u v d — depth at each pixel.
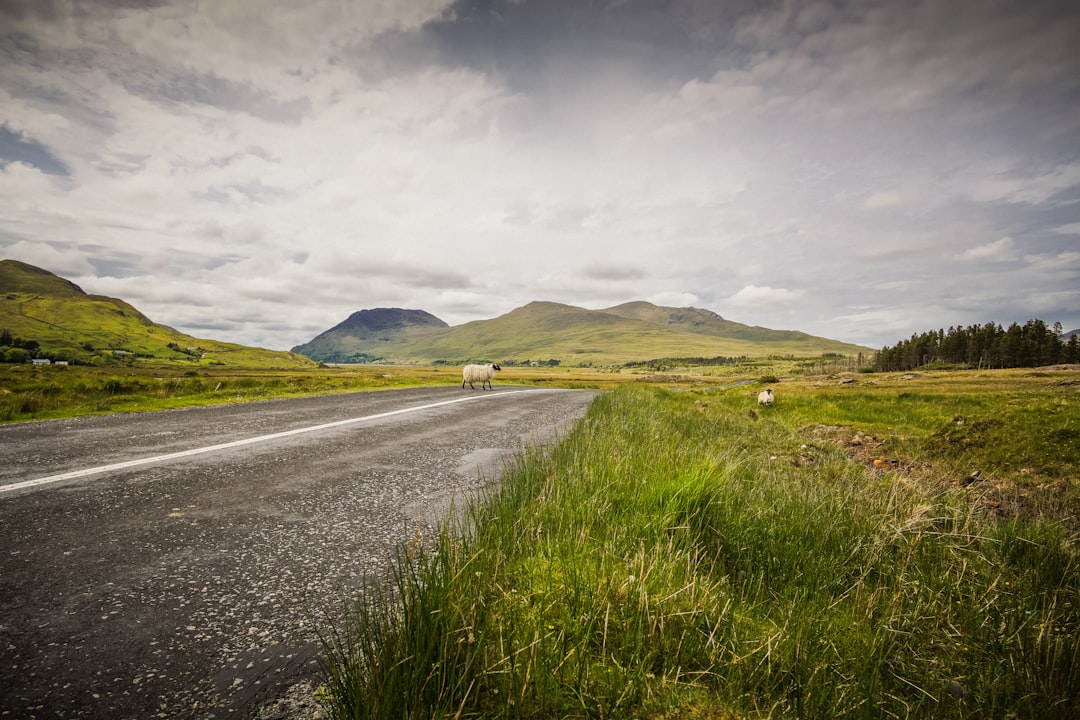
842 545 3.87
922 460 9.73
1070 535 4.50
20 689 1.87
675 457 5.84
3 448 6.02
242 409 11.15
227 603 2.63
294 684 2.04
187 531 3.61
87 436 7.01
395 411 11.84
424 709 1.77
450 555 2.55
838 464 8.22
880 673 2.36
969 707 2.22
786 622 2.42
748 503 4.38
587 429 8.35
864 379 68.38
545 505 3.67
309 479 5.23
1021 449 8.70
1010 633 2.80
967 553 4.05
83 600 2.57
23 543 3.21
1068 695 2.27
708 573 3.02
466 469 6.09
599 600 2.38
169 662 2.12
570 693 1.89
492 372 26.22
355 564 3.18
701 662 2.15
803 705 2.01
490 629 2.10
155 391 13.70
